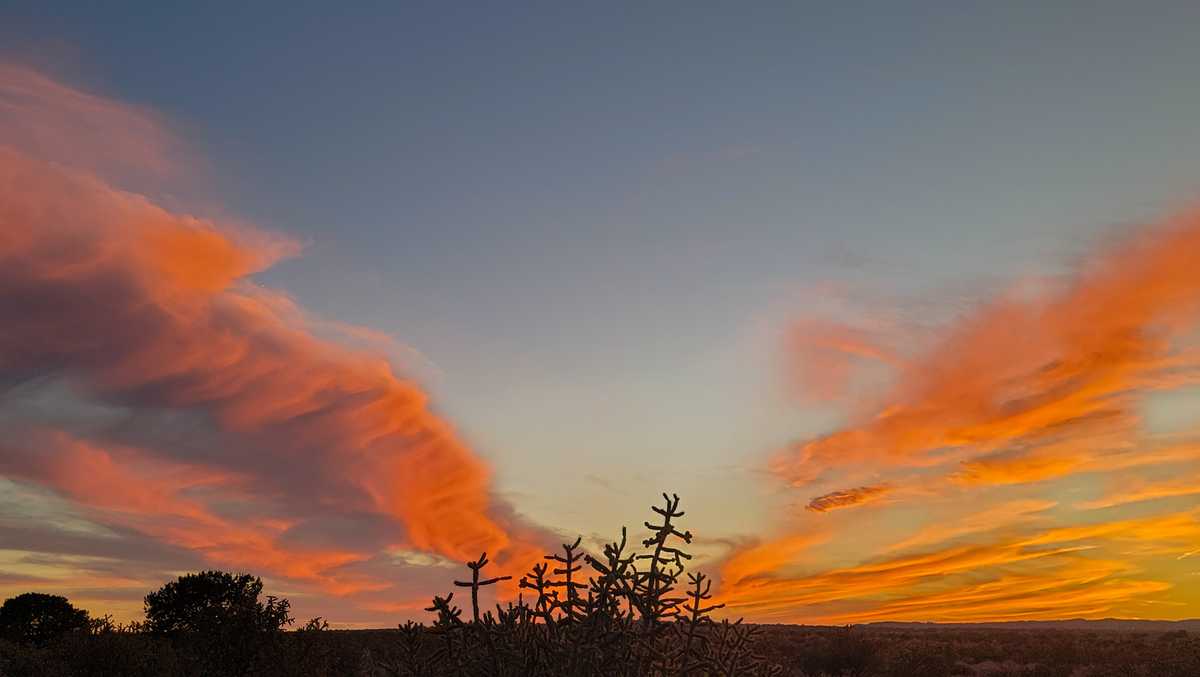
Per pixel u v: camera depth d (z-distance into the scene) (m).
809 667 38.22
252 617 22.16
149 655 21.95
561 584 4.55
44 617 37.25
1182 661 40.88
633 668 4.46
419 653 4.75
